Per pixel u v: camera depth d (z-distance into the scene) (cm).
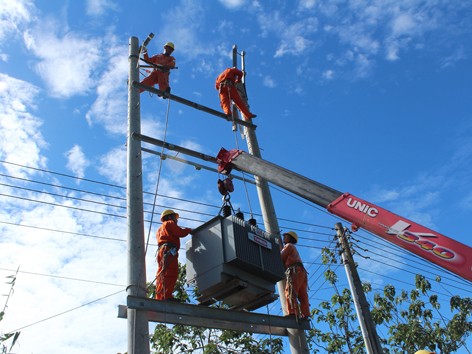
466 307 1636
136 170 821
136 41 1014
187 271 794
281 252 859
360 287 1304
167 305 697
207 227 789
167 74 1114
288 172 823
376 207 714
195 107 986
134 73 963
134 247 733
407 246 668
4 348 867
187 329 1439
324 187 777
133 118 888
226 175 905
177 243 775
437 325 1664
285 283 862
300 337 812
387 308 1697
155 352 1396
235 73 1061
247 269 758
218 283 739
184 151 898
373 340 1230
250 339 1443
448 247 639
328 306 1738
